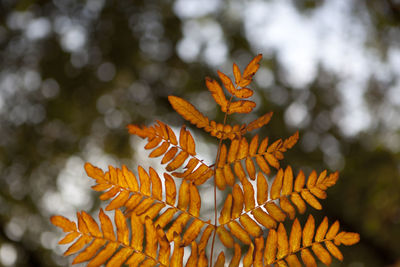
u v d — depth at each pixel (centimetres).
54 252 872
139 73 1069
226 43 1069
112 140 1023
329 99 989
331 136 950
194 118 99
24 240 898
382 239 831
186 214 96
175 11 1084
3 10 1031
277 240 96
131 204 94
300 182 99
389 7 983
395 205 824
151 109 1077
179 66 1068
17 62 1021
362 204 845
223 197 721
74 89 1012
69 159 991
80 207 862
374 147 888
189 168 99
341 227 858
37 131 987
